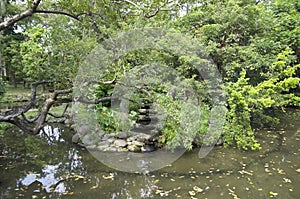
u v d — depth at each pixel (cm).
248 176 329
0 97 699
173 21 580
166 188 294
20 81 1254
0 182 298
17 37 1026
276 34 633
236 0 579
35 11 296
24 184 295
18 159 383
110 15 396
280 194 280
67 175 325
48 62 502
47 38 539
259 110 496
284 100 529
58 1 342
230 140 427
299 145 464
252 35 596
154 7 495
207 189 292
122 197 269
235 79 551
